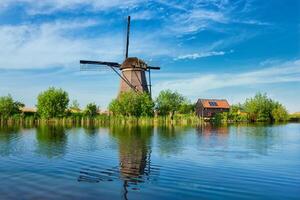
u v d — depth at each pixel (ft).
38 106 313.53
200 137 146.20
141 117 291.99
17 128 211.20
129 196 50.70
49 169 69.67
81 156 87.15
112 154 91.50
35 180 59.72
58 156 87.10
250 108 381.40
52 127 223.71
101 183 58.08
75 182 58.44
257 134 166.71
